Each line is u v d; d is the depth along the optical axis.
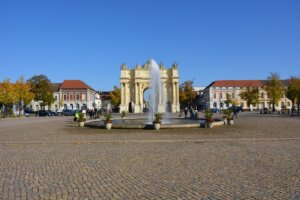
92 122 36.69
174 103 116.06
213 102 145.38
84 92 137.25
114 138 20.66
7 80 82.88
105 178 9.35
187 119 47.25
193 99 138.38
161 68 117.69
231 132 24.25
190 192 7.80
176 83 116.62
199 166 10.91
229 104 141.50
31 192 7.96
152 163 11.55
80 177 9.50
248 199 7.19
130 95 118.62
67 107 136.75
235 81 149.88
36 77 105.62
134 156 13.17
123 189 8.16
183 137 20.77
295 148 15.08
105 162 11.88
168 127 28.45
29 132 27.02
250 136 20.91
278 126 30.50
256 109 133.25
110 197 7.48
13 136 23.22
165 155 13.34
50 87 108.56
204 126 29.70
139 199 7.31
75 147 16.45
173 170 10.32
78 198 7.41
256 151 14.19
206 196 7.46
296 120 42.38
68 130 28.78
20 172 10.26
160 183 8.70
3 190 8.16
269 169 10.28
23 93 89.12
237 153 13.66
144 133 24.22
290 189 7.93
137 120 44.88
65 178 9.39
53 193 7.84
